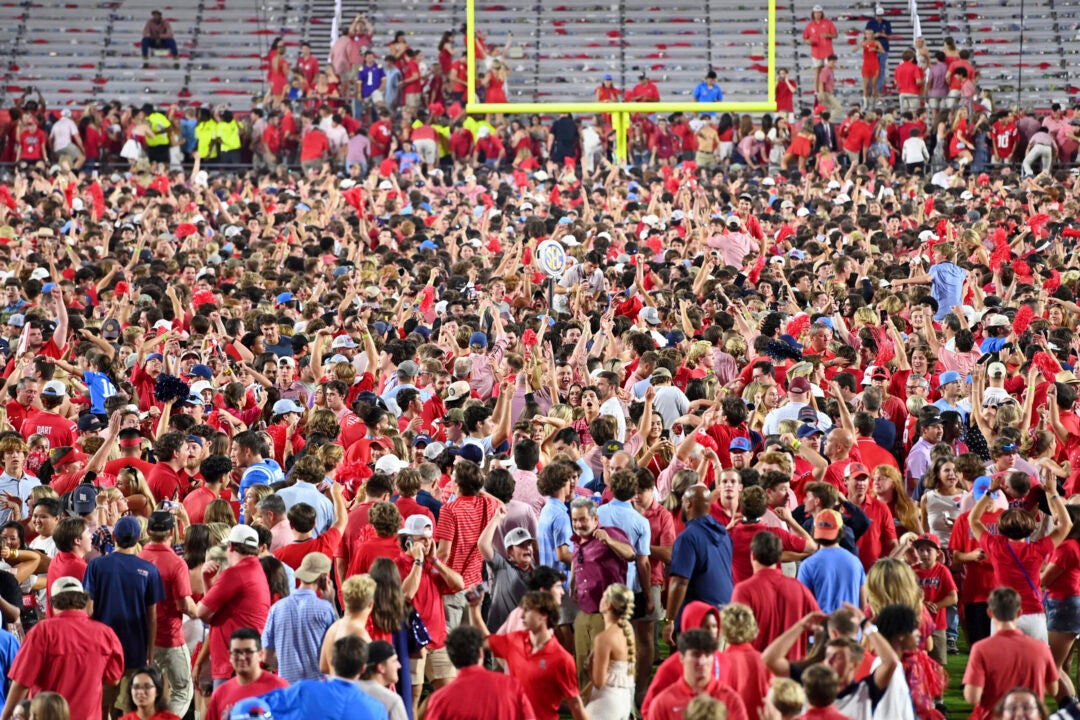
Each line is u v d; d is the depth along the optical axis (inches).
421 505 671.1
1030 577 647.8
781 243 1472.7
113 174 2229.3
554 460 673.0
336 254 1557.6
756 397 832.9
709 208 1841.8
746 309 1106.1
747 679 511.5
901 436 887.7
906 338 1015.0
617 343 1023.6
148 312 1098.1
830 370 936.3
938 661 652.1
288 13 2974.9
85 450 776.3
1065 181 2222.0
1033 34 2815.0
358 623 557.6
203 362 960.9
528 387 894.4
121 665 587.8
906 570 561.9
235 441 761.0
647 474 661.3
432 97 2541.8
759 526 643.5
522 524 665.0
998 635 553.6
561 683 545.0
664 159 2407.7
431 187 2126.0
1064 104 2746.1
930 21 2839.6
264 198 1955.0
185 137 2447.1
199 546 647.8
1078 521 651.5
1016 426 793.6
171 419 823.1
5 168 2421.3
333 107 2481.5
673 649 717.3
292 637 582.9
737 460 746.8
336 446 707.4
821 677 473.1
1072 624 647.8
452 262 1505.9
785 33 2805.1
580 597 636.7
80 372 949.8
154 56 2901.1
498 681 511.8
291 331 1052.5
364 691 510.6
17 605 640.4
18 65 2906.0
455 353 982.4
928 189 2087.8
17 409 893.2
